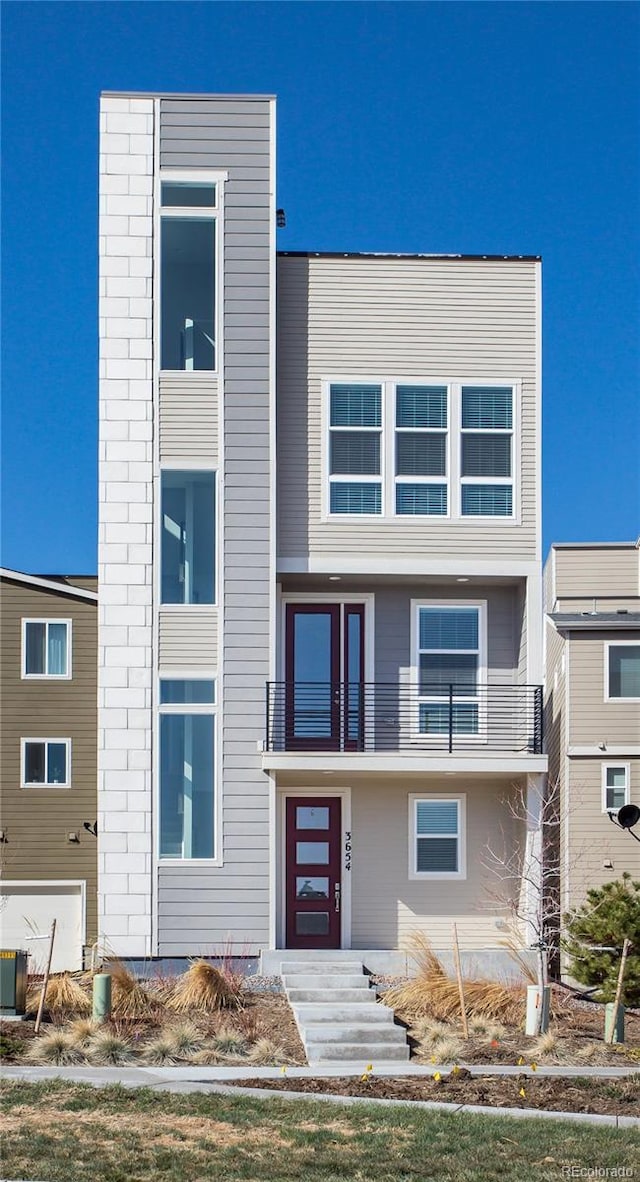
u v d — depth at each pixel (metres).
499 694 26.17
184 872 24.25
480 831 25.98
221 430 24.98
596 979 22.91
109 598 24.64
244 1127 14.91
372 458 25.58
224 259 25.23
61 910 26.98
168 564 24.83
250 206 25.38
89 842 27.20
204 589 24.83
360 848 25.81
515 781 25.92
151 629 24.64
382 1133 14.81
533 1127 15.24
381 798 25.95
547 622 29.66
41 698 27.53
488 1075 18.08
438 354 25.80
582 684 26.84
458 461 25.61
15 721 27.42
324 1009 20.84
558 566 31.52
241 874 24.31
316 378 25.67
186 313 25.23
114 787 24.36
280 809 25.81
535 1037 20.41
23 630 27.67
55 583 27.75
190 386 25.05
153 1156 13.71
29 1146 13.88
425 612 26.38
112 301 25.09
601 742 26.64
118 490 24.81
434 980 22.11
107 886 24.17
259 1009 21.55
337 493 25.48
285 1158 13.82
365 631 26.17
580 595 31.16
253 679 24.67
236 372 25.09
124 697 24.52
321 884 25.73
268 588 24.81
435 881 25.78
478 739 25.92
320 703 25.84
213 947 24.12
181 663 24.61
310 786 25.89
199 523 24.92
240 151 25.44
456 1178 13.38
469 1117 15.66
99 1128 14.60
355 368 25.70
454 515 25.52
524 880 24.77
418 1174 13.47
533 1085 17.44
